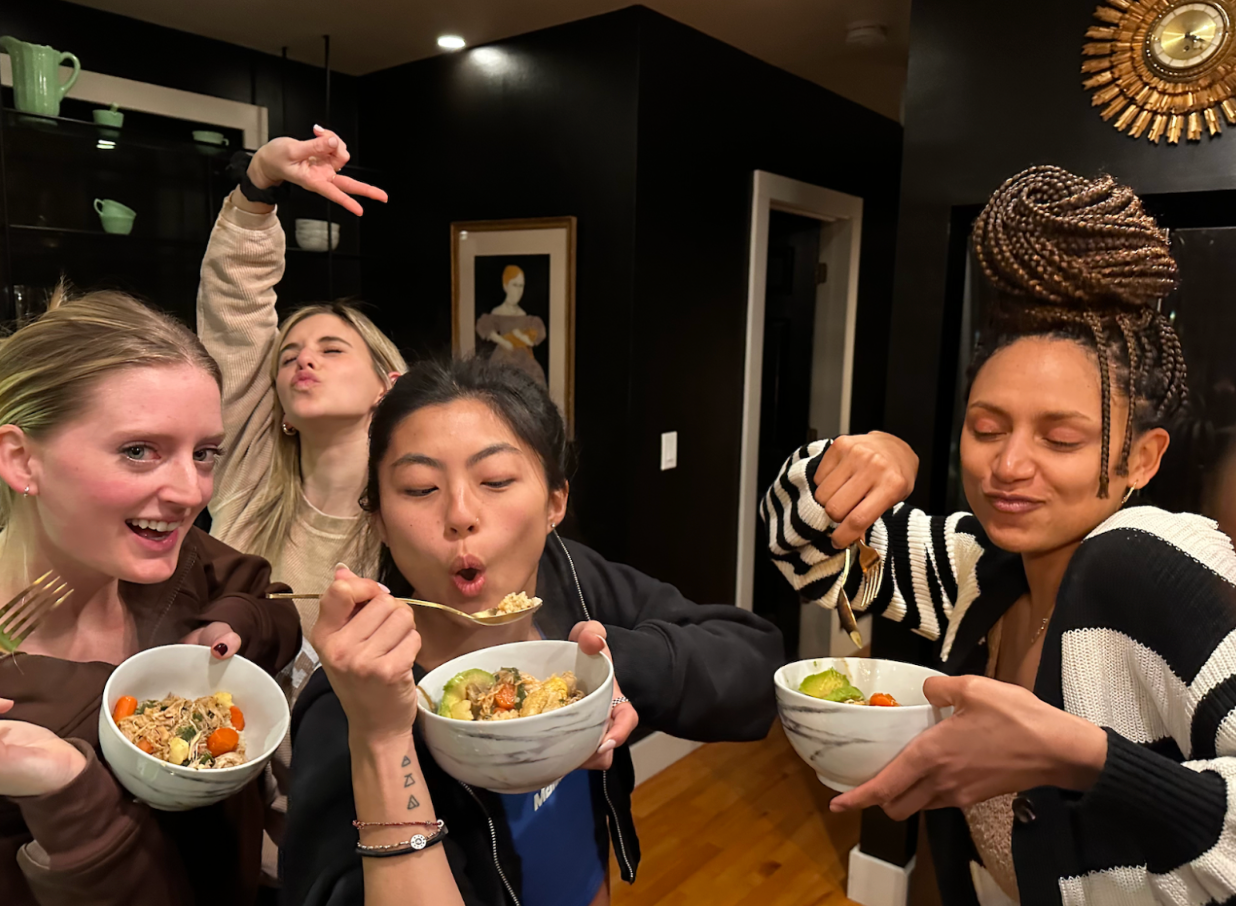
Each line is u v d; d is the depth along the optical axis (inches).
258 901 40.0
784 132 130.6
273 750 28.0
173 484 27.6
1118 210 28.9
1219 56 64.4
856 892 95.9
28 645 29.8
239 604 35.4
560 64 108.7
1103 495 29.3
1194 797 23.5
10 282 92.2
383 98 130.9
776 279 147.7
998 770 25.2
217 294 59.4
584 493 113.6
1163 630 26.7
